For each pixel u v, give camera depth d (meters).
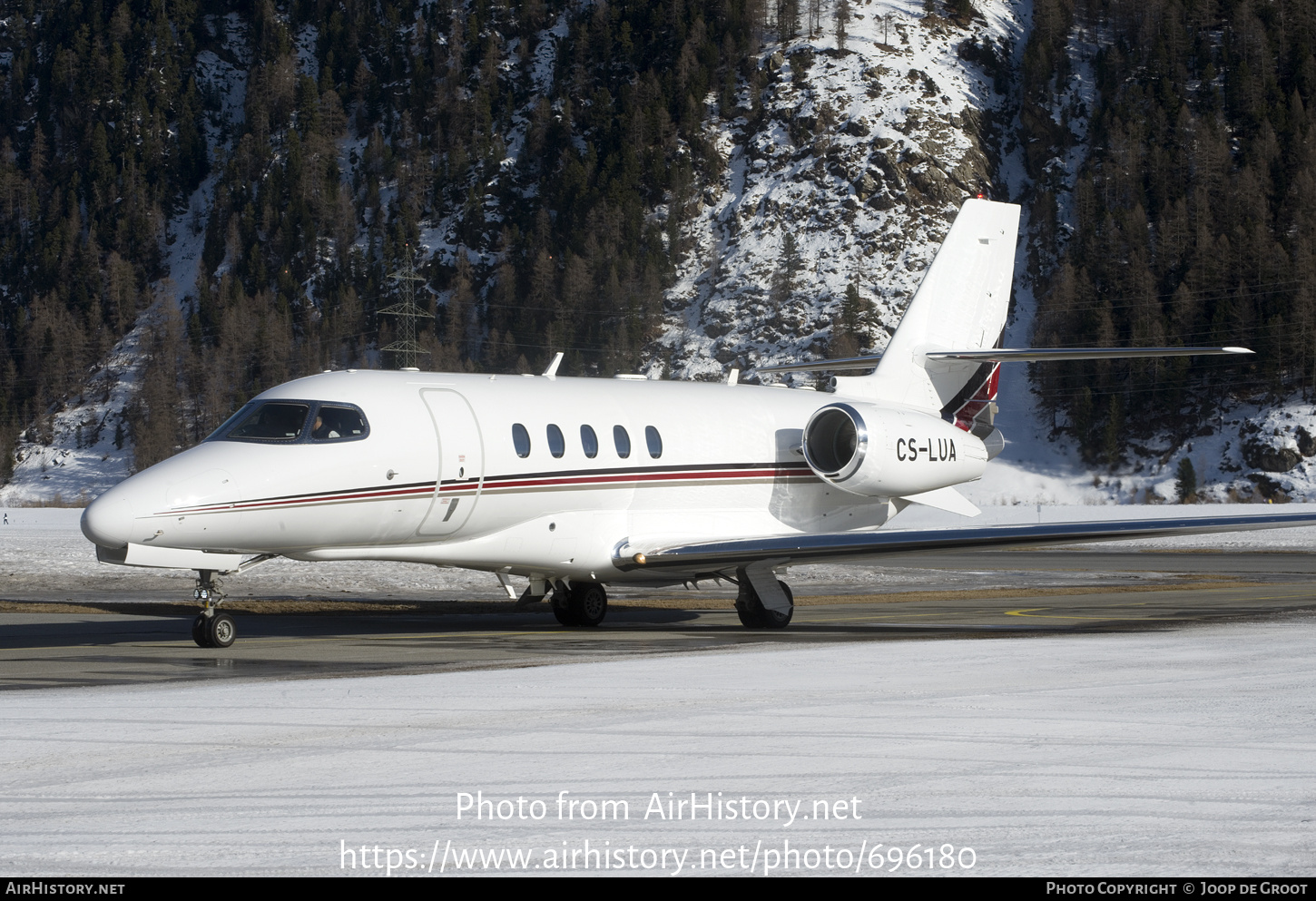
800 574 85.62
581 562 46.88
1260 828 15.38
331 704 24.91
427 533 42.72
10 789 17.52
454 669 31.27
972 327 60.16
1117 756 19.53
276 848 14.67
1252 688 26.97
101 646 38.66
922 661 32.59
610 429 48.00
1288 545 139.50
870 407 52.78
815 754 19.72
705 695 26.02
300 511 39.19
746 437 52.75
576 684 27.83
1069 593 68.75
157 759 19.48
